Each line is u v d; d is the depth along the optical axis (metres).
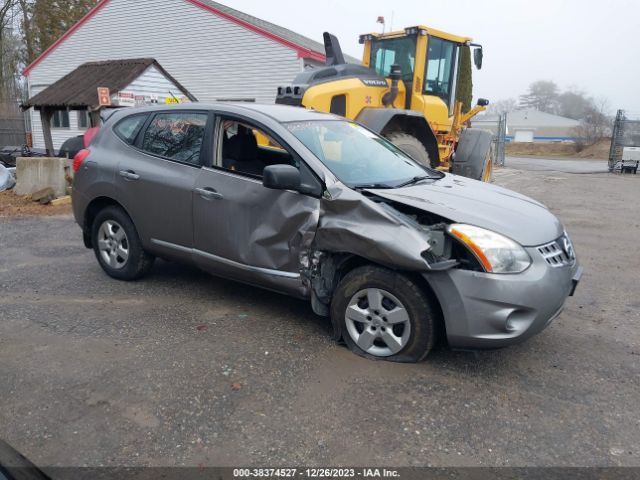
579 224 9.24
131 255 5.25
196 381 3.51
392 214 3.66
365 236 3.62
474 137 10.68
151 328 4.34
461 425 3.09
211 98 19.47
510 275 3.42
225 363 3.75
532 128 83.00
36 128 24.19
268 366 3.72
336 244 3.80
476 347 3.53
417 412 3.21
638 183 17.69
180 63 19.94
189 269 5.93
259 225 4.21
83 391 3.38
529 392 3.46
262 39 17.95
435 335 3.67
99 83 15.73
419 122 9.28
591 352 4.06
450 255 3.62
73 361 3.77
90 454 2.80
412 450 2.86
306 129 4.51
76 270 5.90
